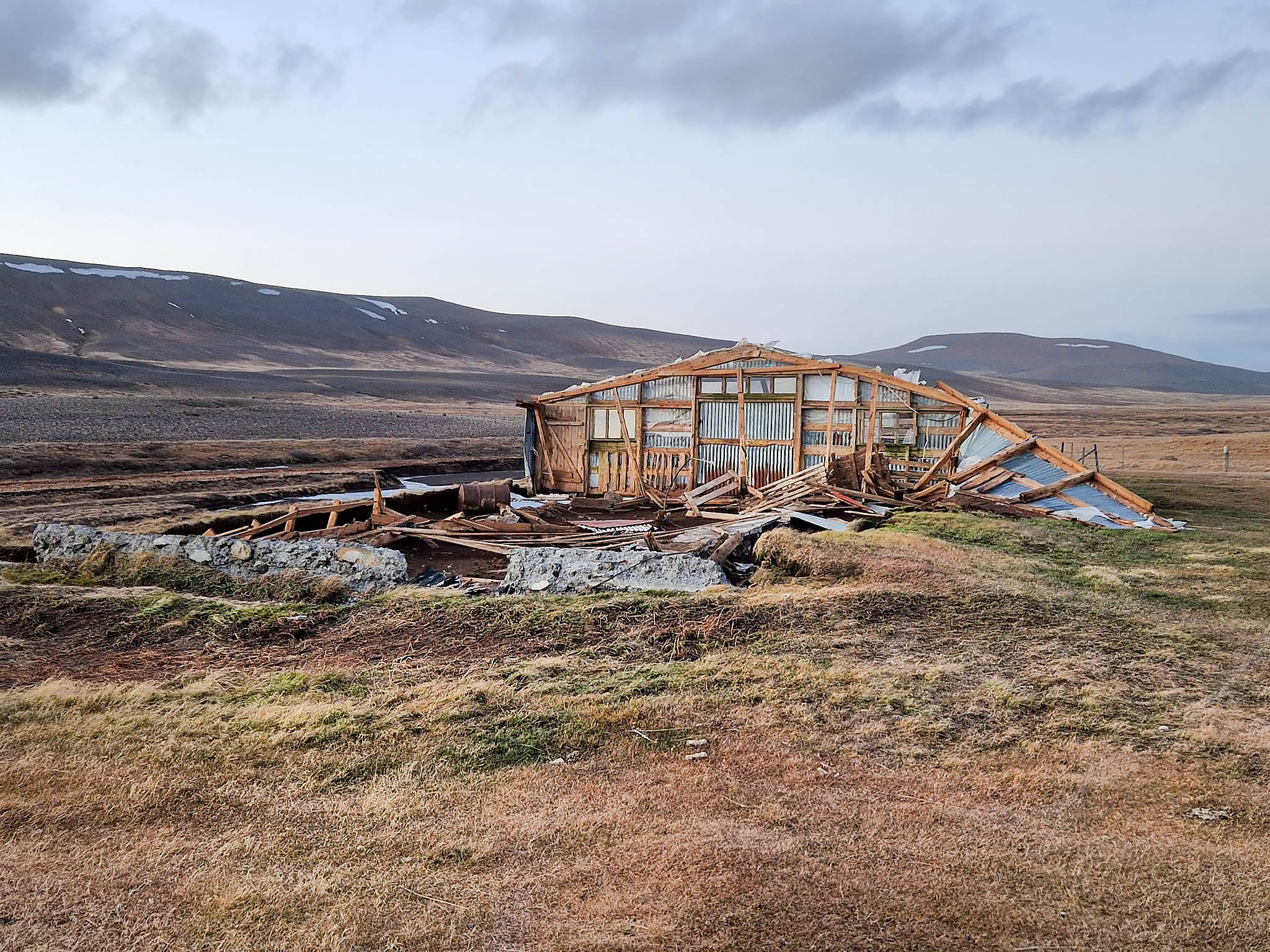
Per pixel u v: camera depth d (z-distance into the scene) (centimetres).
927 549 1485
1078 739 703
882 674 866
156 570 1420
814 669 884
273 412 6981
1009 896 480
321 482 3706
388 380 13925
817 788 627
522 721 774
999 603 1127
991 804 595
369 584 1340
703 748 709
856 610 1093
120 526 2161
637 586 1289
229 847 564
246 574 1399
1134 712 756
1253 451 4584
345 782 664
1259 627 1030
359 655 1004
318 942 454
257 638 1084
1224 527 1892
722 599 1159
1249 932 437
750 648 969
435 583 1373
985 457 2247
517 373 19425
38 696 862
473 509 2048
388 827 584
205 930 468
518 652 992
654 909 473
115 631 1104
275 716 805
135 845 570
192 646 1057
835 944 439
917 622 1056
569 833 567
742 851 533
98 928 475
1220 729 711
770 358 2430
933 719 752
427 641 1047
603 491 2630
